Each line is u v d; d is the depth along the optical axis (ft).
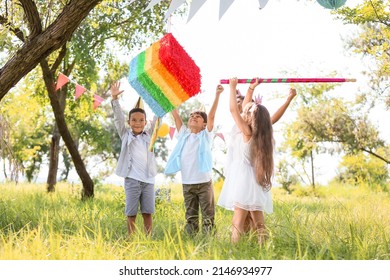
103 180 84.69
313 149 66.74
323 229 17.85
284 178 66.28
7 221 20.76
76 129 65.67
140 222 22.00
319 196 61.98
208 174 20.61
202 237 17.75
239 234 16.43
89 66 44.50
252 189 17.10
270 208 17.63
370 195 54.70
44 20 31.14
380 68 59.11
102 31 42.93
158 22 44.06
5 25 25.04
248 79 17.90
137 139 20.39
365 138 64.23
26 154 84.74
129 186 19.94
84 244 15.84
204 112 21.39
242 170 17.34
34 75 45.68
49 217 21.75
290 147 69.00
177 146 21.30
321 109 65.46
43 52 19.20
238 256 14.42
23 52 19.11
